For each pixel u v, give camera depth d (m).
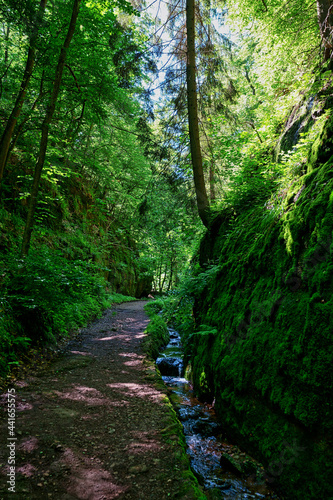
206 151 8.30
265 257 3.99
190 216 8.86
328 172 3.22
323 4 4.98
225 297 4.87
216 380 4.19
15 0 5.69
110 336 8.06
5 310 5.14
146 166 18.75
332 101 4.57
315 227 3.02
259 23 9.78
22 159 10.13
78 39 8.24
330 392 2.28
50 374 4.81
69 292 6.54
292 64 8.73
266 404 3.04
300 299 2.97
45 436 2.96
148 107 7.85
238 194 6.23
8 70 7.72
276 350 3.01
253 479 2.78
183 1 7.47
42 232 9.78
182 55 7.48
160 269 28.64
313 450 2.32
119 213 22.89
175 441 3.01
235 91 7.94
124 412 3.65
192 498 2.19
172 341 9.52
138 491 2.28
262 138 7.22
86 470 2.49
